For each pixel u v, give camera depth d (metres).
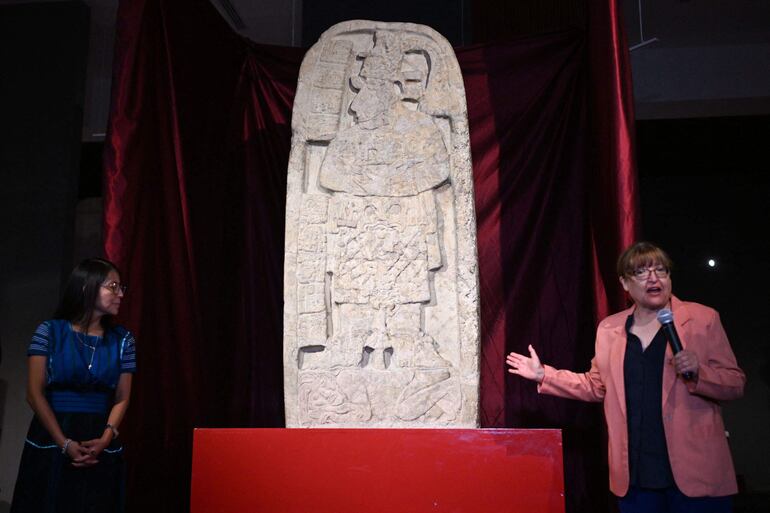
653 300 2.52
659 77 5.04
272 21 4.80
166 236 3.36
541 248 3.76
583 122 3.80
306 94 3.35
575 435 3.61
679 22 4.78
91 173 5.39
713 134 5.13
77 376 2.62
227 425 3.76
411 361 3.05
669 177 5.35
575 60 3.82
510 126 3.85
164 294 3.33
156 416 3.24
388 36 3.43
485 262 3.77
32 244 4.37
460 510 2.65
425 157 3.24
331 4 4.13
